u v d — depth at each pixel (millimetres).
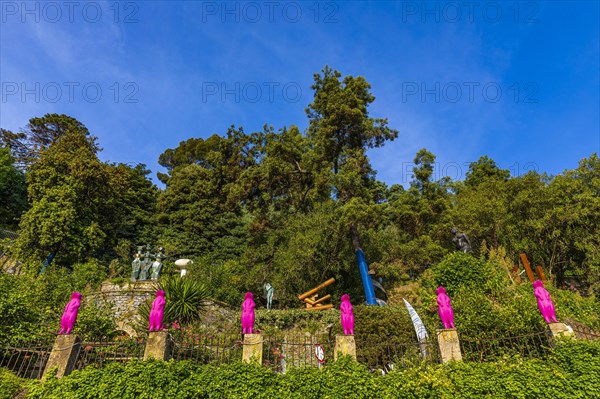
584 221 19359
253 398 6184
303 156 21031
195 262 18594
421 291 11773
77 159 20219
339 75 23328
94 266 16500
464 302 9570
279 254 18984
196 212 27500
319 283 18312
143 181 31406
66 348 6840
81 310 9969
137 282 13961
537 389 6023
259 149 28031
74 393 6086
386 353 9195
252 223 22859
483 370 6559
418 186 20859
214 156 30250
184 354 7867
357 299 18516
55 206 18219
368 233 19531
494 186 23984
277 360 8797
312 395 6230
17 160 30203
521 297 9430
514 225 21234
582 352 6531
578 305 11570
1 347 7801
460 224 21938
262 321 13250
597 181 19797
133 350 7992
